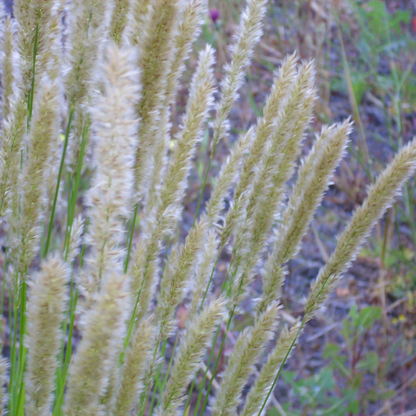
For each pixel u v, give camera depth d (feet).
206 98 1.64
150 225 1.69
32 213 1.57
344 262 1.64
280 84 1.65
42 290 1.37
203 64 1.69
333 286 1.65
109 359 1.34
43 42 1.59
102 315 1.31
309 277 2.80
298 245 1.69
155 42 1.51
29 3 1.57
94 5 1.54
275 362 1.63
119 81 1.26
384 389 2.42
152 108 1.55
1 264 2.37
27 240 1.58
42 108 1.53
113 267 1.35
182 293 1.64
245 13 1.71
